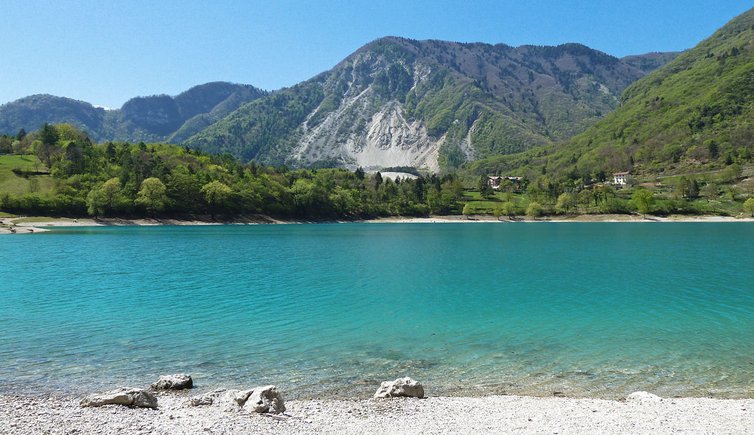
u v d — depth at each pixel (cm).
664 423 1811
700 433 1712
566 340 3291
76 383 2373
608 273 6831
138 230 16625
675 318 3966
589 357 2888
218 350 3009
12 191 19562
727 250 10081
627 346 3123
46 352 2928
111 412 1834
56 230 16038
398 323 3800
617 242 12381
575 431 1725
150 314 4075
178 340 3244
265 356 2897
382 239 13825
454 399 2139
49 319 3847
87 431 1616
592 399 2159
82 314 4044
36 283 5697
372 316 4044
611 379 2495
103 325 3662
